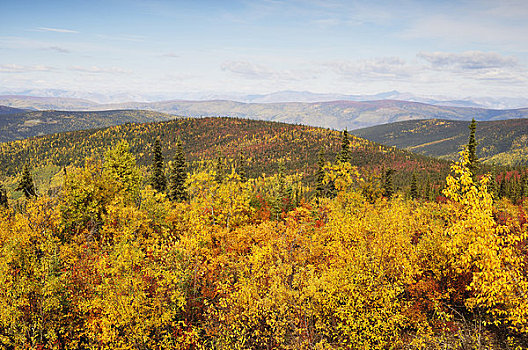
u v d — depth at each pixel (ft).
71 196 118.93
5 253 74.23
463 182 41.11
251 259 72.64
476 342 51.80
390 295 51.08
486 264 39.60
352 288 53.88
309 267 63.67
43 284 71.77
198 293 81.20
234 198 124.77
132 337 64.54
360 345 54.44
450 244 44.80
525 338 52.49
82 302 72.43
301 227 87.66
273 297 62.18
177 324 72.02
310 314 59.57
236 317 65.82
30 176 175.63
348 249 64.28
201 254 85.87
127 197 141.18
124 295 64.85
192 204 121.60
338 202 115.44
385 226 59.67
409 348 54.49
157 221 122.52
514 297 42.16
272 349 63.62
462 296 59.67
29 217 97.86
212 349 68.54
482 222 39.40
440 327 57.98
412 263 58.18
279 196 188.96
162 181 177.06
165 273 71.92
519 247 52.65
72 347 71.00
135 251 71.82
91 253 89.97
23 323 69.62
